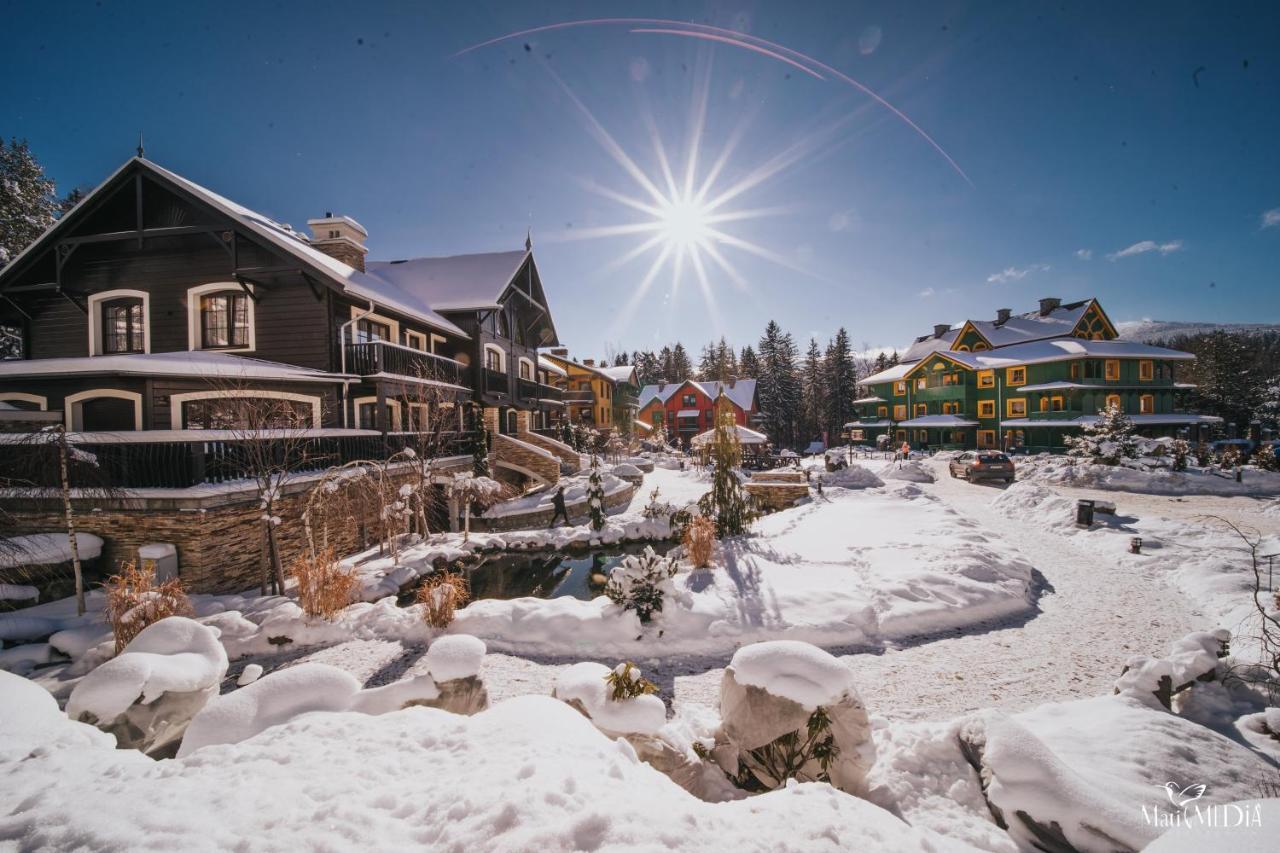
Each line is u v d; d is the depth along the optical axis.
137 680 4.46
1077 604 9.19
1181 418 36.19
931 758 4.23
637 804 2.86
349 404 17.23
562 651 7.87
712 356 89.38
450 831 2.64
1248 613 7.91
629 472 30.55
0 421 12.19
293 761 3.45
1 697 4.00
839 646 7.73
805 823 2.96
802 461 44.09
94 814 2.76
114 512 10.12
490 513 19.47
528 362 31.02
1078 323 42.53
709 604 8.63
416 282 25.53
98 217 17.20
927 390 46.81
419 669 7.51
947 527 13.72
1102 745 4.38
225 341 16.75
